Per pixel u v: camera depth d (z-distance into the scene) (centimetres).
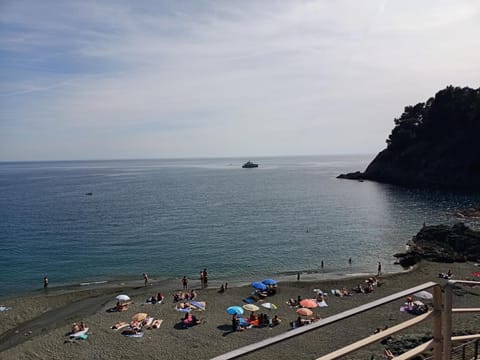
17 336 2753
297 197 10475
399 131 13175
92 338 2633
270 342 324
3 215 8125
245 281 3969
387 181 13225
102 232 6359
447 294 425
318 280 3906
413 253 4581
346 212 7925
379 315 2853
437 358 431
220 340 2572
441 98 12069
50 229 6638
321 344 2430
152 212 8369
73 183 16575
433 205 8244
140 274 4241
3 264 4631
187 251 5134
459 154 11306
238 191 12356
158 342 2558
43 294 3628
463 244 4625
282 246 5338
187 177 19562
